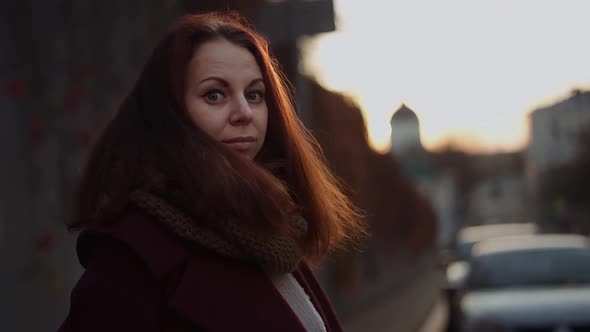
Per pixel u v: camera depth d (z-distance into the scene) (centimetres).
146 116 163
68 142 693
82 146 700
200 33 167
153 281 151
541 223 6581
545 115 8038
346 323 1750
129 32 806
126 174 158
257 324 154
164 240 153
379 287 2550
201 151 154
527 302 825
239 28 173
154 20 852
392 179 2814
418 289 3127
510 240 1037
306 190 186
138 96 166
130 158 159
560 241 998
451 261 1280
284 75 204
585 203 5831
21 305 636
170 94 163
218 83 166
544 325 786
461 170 10088
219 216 153
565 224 5431
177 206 155
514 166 10594
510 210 10569
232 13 185
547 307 804
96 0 745
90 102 730
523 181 10456
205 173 152
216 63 166
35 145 660
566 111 7838
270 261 158
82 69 705
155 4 848
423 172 5538
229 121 166
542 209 6712
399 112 7856
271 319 156
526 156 8944
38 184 664
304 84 1162
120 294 150
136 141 161
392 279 2944
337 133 1625
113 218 155
